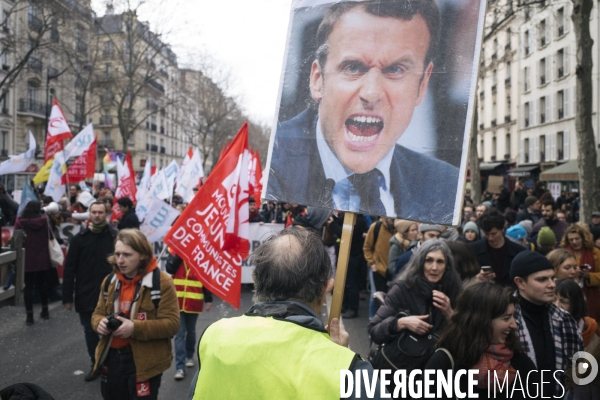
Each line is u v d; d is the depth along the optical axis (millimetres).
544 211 7988
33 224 7234
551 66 33969
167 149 68750
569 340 2855
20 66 21406
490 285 2596
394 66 2561
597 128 28234
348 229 2469
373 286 7340
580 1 11312
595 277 4973
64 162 11570
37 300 8695
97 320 3662
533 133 36969
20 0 22422
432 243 3604
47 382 5223
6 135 35562
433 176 2424
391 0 2596
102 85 36656
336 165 2617
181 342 5395
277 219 17219
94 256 5281
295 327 1643
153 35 30125
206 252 4285
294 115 2742
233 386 1588
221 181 4328
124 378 3594
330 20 2711
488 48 44469
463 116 2410
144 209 10172
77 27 26781
